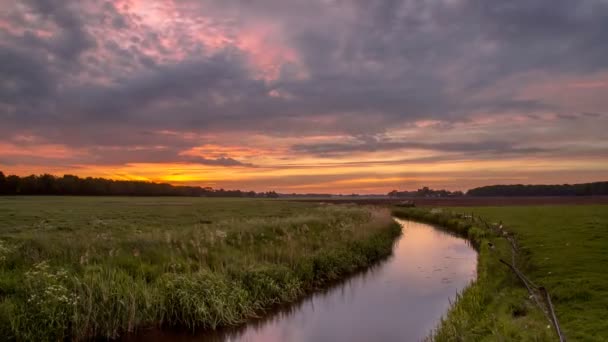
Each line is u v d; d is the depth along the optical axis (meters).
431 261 20.45
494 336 8.05
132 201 73.62
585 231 23.14
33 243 13.99
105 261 12.51
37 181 119.88
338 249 18.72
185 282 11.58
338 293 14.69
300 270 14.98
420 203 79.00
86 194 128.62
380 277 16.98
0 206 45.50
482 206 64.44
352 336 10.68
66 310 9.59
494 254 18.03
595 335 7.75
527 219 33.56
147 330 10.62
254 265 14.08
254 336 10.85
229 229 20.02
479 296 11.23
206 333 10.69
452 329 8.98
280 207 56.31
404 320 11.75
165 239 15.77
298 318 12.15
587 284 11.35
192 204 62.38
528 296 10.67
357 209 45.16
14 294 9.70
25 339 8.53
